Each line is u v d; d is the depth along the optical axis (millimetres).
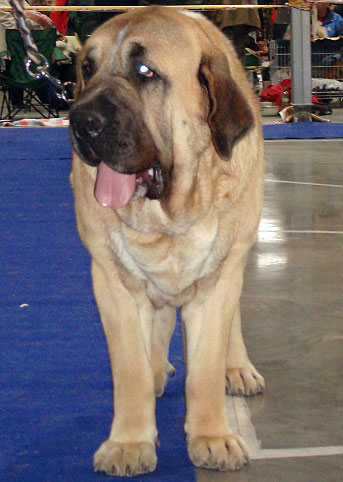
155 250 3203
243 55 14445
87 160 3068
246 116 3213
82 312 4680
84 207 3297
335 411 3441
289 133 12977
